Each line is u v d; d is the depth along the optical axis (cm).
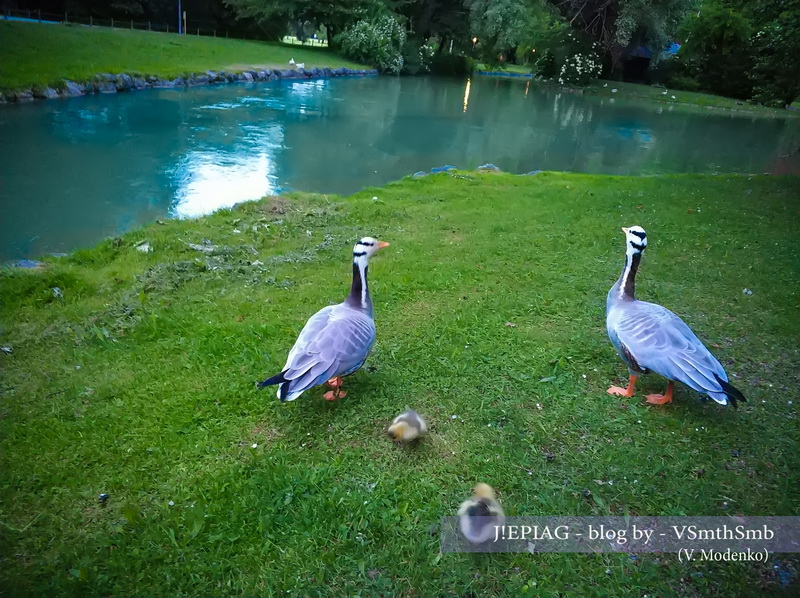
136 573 121
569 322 237
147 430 164
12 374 191
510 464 156
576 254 312
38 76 758
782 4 568
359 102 1011
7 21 974
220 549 126
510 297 255
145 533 130
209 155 584
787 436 170
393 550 128
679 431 171
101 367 196
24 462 150
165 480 146
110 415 170
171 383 186
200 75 986
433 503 141
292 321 229
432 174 518
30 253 326
